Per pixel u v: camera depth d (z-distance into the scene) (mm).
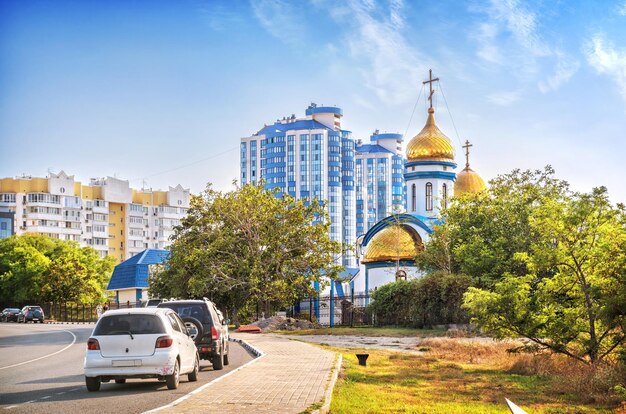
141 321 18969
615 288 23625
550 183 55125
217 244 60031
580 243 25953
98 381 18812
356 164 199000
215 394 16750
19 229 151375
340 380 21016
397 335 48469
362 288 82812
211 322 24516
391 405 16516
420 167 78688
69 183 154625
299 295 62906
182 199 175375
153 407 15766
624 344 24234
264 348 33500
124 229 165500
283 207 62906
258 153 188375
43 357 31219
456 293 51406
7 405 16203
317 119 184875
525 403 18109
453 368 26438
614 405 17984
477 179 83188
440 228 59719
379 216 197125
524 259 27344
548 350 28594
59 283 98562
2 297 103750
